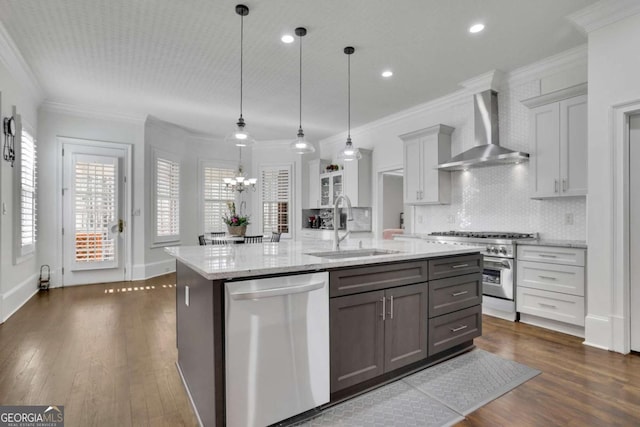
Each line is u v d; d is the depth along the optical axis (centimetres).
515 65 374
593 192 282
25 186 409
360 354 198
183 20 287
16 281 393
